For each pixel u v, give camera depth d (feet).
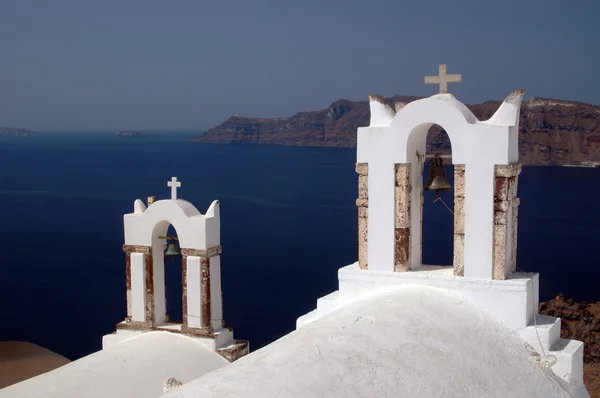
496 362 32.65
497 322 37.47
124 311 153.17
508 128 38.04
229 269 203.21
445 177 42.42
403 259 41.11
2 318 148.46
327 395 25.07
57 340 133.08
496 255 38.55
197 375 45.65
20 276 192.34
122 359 45.03
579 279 188.96
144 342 49.01
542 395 32.65
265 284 182.29
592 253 226.58
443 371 29.63
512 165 38.29
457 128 39.01
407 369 28.58
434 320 34.12
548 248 236.63
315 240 256.11
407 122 40.19
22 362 91.25
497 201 38.45
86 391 40.22
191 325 50.11
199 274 49.49
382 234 41.42
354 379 26.63
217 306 50.62
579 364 37.68
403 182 40.70
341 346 29.04
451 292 39.22
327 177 569.23
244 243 251.60
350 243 248.11
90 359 44.96
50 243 249.34
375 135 40.98
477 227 38.81
